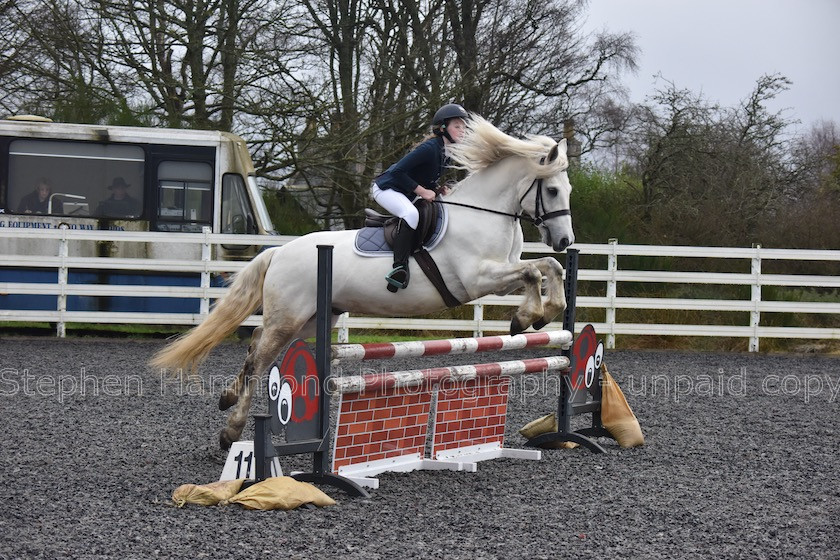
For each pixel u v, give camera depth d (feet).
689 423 26.63
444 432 20.56
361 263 19.61
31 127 47.55
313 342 47.91
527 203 19.81
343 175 59.11
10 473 18.58
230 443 20.42
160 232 46.39
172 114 57.77
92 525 14.96
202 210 48.65
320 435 18.02
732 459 21.67
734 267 54.29
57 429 23.43
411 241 19.30
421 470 20.31
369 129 57.11
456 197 20.04
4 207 47.39
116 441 22.22
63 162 47.83
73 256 47.32
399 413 19.66
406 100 59.57
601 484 18.92
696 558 13.78
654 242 55.98
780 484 19.11
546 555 13.76
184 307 47.67
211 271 47.19
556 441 22.81
